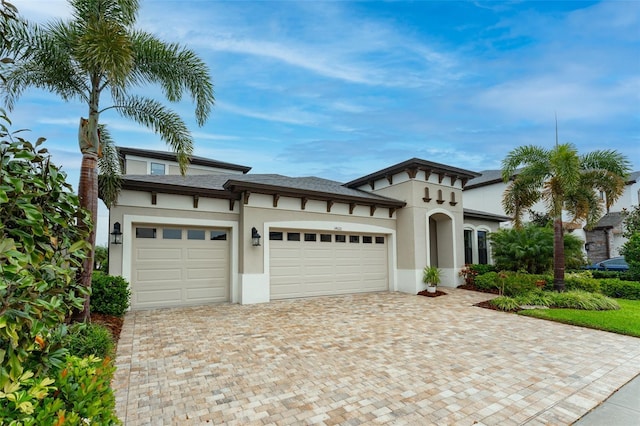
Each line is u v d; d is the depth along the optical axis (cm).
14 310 190
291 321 855
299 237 1262
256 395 441
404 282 1430
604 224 2373
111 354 562
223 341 679
